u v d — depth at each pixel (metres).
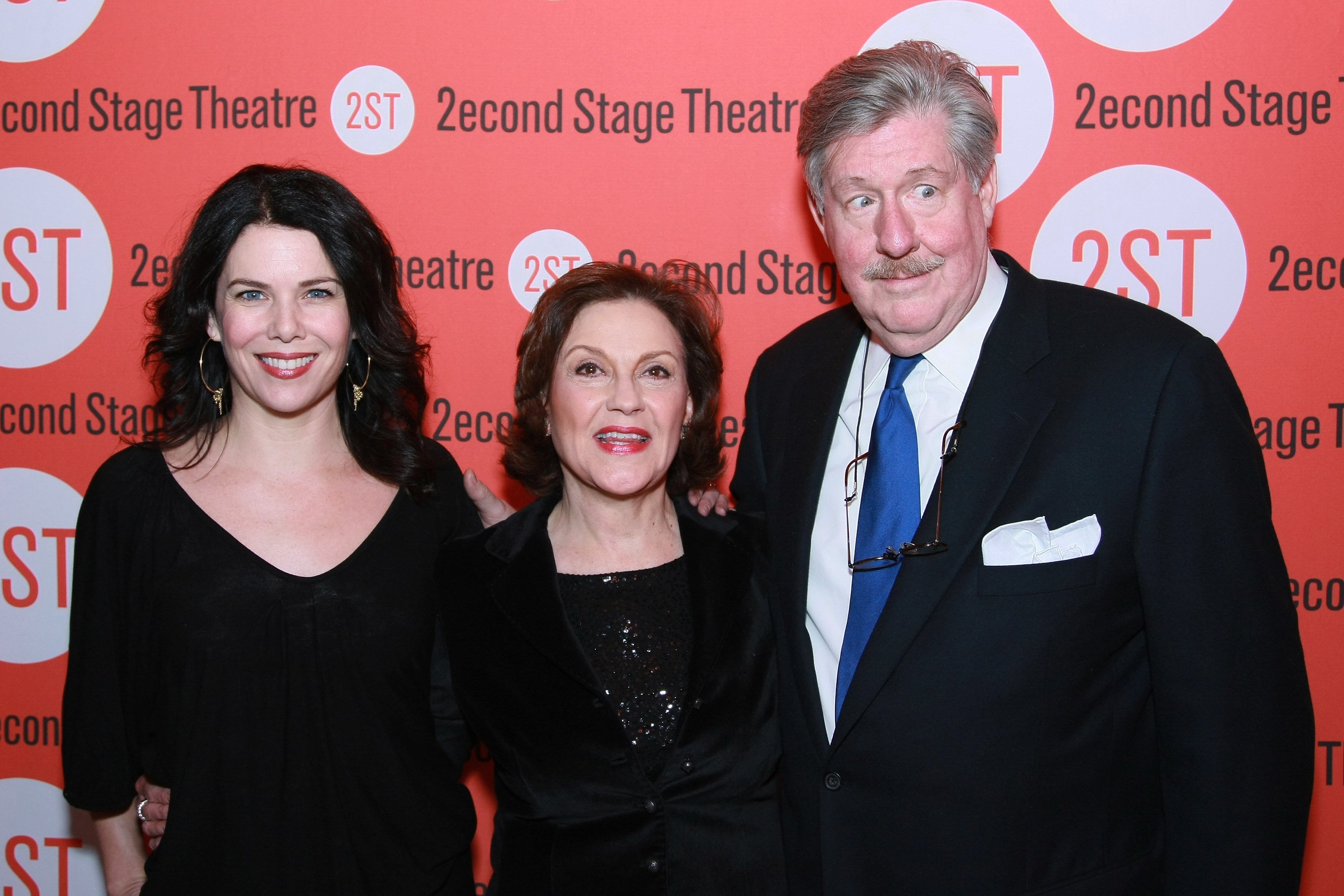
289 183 1.42
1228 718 1.22
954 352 1.41
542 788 1.41
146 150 2.22
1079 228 2.11
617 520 1.53
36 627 2.30
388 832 1.46
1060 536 1.27
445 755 1.58
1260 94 2.06
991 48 2.10
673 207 2.17
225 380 1.52
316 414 1.52
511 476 1.64
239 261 1.39
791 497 1.54
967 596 1.29
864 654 1.33
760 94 2.14
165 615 1.39
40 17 2.21
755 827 1.44
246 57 2.19
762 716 1.49
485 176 2.19
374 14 2.17
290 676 1.40
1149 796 1.35
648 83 2.15
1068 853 1.28
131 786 1.46
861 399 1.54
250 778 1.38
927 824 1.30
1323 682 2.11
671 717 1.43
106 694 1.42
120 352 2.25
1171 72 2.07
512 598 1.47
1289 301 2.09
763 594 1.56
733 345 2.19
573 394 1.46
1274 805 1.22
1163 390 1.26
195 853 1.36
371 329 1.50
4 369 2.28
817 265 2.16
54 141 2.24
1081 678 1.28
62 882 2.32
